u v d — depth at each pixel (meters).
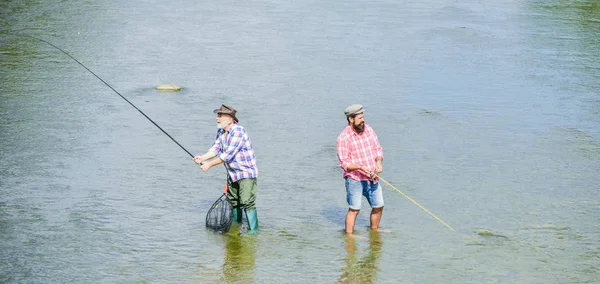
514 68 26.09
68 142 17.67
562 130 19.38
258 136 18.52
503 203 14.41
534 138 18.66
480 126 19.61
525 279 11.27
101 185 14.95
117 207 13.85
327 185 15.32
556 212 13.99
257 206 14.12
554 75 25.22
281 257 11.92
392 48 29.09
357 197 12.76
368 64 26.52
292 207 14.12
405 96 22.48
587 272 11.55
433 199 14.57
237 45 29.42
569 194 14.94
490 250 12.32
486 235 12.93
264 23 33.81
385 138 18.47
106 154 16.91
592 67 26.41
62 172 15.61
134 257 11.78
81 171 15.73
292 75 24.94
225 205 12.91
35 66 25.47
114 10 36.44
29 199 14.05
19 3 37.84
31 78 23.84
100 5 37.69
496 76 25.00
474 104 21.70
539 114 20.80
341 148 12.63
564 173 16.17
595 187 15.34
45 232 12.61
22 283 10.77
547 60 27.34
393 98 22.25
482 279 11.25
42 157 16.53
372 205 12.93
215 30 32.19
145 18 34.53
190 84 23.69
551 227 13.29
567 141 18.45
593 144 18.25
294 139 18.34
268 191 14.89
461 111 20.98
